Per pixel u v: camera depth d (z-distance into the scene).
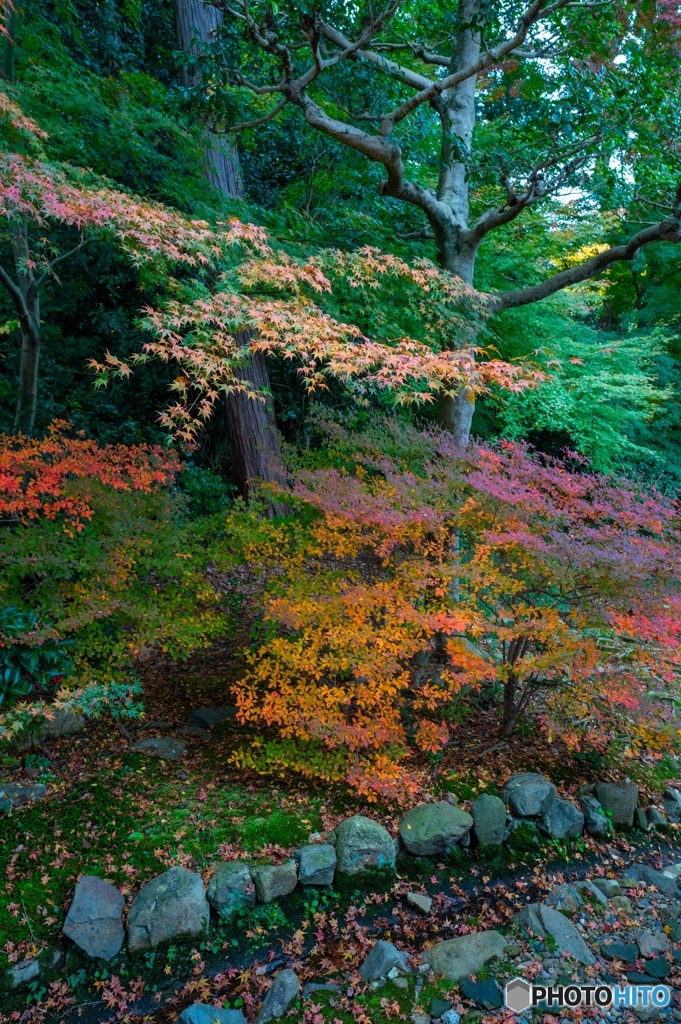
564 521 3.71
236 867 2.83
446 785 3.53
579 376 9.27
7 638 3.46
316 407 4.99
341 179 7.42
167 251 3.90
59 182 3.79
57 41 5.90
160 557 4.16
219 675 4.72
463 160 5.09
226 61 4.37
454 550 4.08
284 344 3.88
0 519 4.03
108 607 3.73
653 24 5.55
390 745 3.46
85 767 3.50
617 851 3.44
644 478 10.59
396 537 3.59
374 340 4.92
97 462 4.12
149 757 3.65
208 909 2.70
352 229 5.98
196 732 3.98
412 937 2.80
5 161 3.51
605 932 2.87
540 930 2.79
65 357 7.96
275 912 2.80
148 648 3.99
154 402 8.52
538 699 4.38
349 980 2.57
